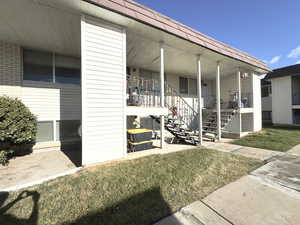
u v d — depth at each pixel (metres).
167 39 4.58
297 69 12.18
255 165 3.57
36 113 5.15
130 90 5.62
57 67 5.59
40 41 4.67
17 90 4.84
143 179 2.77
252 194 2.36
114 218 1.82
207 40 5.40
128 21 3.66
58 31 4.09
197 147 5.42
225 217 1.84
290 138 6.65
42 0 2.90
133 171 3.10
